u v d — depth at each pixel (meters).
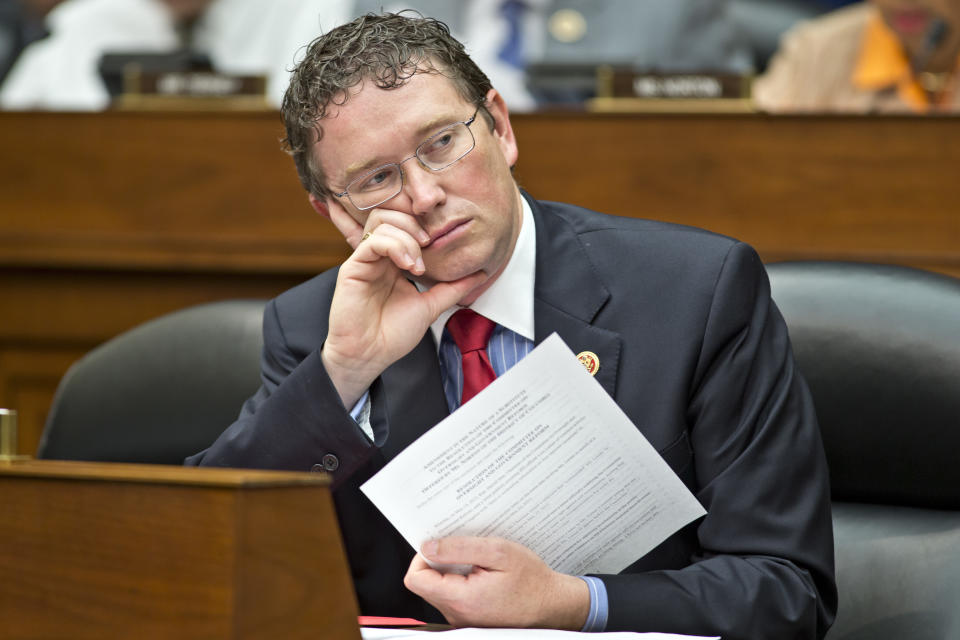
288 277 7.19
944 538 3.88
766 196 6.52
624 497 3.12
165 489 2.25
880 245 6.38
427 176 3.45
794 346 4.16
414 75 3.44
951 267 6.28
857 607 3.90
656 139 6.66
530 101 9.10
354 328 3.52
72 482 2.35
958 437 3.88
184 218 7.16
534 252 3.86
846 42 8.89
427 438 2.99
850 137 6.40
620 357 3.67
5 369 7.52
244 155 7.08
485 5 9.68
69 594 2.33
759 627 3.18
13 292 7.48
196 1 10.53
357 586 3.83
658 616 3.12
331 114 3.46
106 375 5.14
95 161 7.23
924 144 6.30
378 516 3.78
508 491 3.05
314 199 3.83
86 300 7.41
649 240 3.88
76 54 10.49
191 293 7.30
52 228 7.28
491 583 2.99
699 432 3.57
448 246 3.51
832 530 3.52
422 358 3.79
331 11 10.38
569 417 3.02
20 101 10.45
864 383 4.04
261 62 10.52
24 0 10.84
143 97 7.57
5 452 2.66
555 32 9.61
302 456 3.46
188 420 4.98
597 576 3.17
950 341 3.93
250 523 2.19
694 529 3.60
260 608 2.20
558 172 6.79
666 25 9.62
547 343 2.99
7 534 2.39
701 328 3.64
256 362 4.95
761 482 3.42
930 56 8.57
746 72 6.79
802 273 4.29
